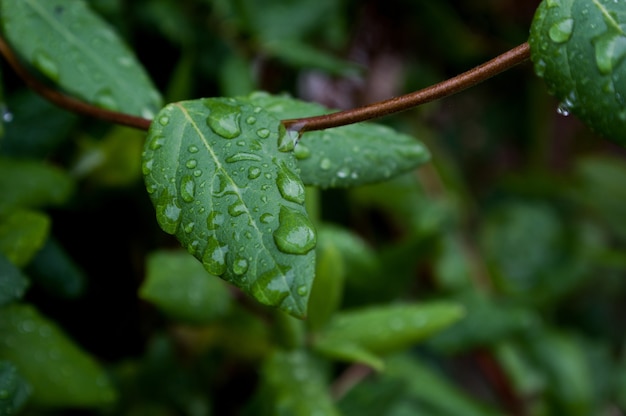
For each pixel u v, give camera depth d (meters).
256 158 0.28
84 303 0.43
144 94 0.33
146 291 0.38
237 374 0.45
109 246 0.43
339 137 0.31
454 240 0.56
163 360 0.42
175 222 0.28
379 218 0.55
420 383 0.50
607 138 0.28
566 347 0.56
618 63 0.27
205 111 0.29
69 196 0.38
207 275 0.39
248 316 0.41
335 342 0.39
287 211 0.28
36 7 0.33
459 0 0.63
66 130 0.38
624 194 0.65
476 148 0.69
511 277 0.59
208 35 0.47
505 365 0.54
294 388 0.39
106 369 0.41
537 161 0.69
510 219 0.61
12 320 0.35
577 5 0.28
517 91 0.68
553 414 0.55
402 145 0.32
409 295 0.55
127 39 0.43
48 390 0.35
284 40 0.49
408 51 0.62
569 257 0.60
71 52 0.33
